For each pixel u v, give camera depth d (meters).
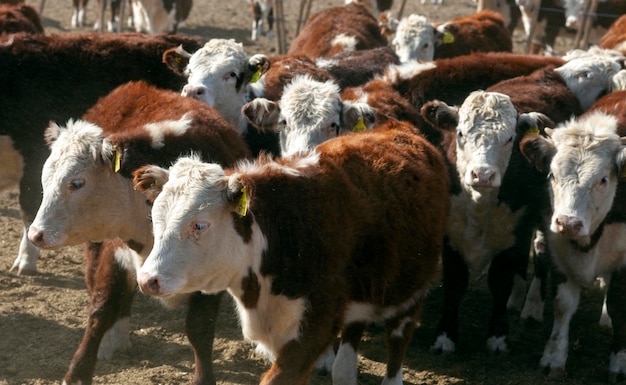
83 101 8.58
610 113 7.62
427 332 7.99
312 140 7.37
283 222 5.41
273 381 5.45
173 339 7.48
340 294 5.64
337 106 7.49
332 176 5.75
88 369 6.03
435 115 7.61
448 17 21.19
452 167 7.77
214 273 5.24
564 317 7.17
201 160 6.23
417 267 6.33
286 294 5.41
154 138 6.13
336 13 13.20
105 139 5.88
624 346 7.09
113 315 6.14
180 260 5.07
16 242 9.52
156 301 8.15
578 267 7.06
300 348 5.48
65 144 5.89
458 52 13.40
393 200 6.05
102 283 6.10
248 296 5.42
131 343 7.30
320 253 5.46
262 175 5.48
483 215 7.53
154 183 5.33
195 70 8.48
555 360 7.14
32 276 8.58
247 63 8.61
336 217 5.61
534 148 6.99
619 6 17.48
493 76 9.08
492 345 7.59
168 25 17.20
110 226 6.02
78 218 5.89
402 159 6.36
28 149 8.34
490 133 7.26
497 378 7.09
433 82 8.87
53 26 19.14
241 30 19.95
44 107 8.37
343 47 11.96
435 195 6.51
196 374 6.18
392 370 6.66
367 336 7.77
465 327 8.11
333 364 6.69
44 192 5.89
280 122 7.59
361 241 5.81
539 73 9.12
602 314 8.10
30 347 7.13
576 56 9.87
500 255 7.68
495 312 7.64
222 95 8.48
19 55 8.36
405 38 12.96
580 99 9.18
